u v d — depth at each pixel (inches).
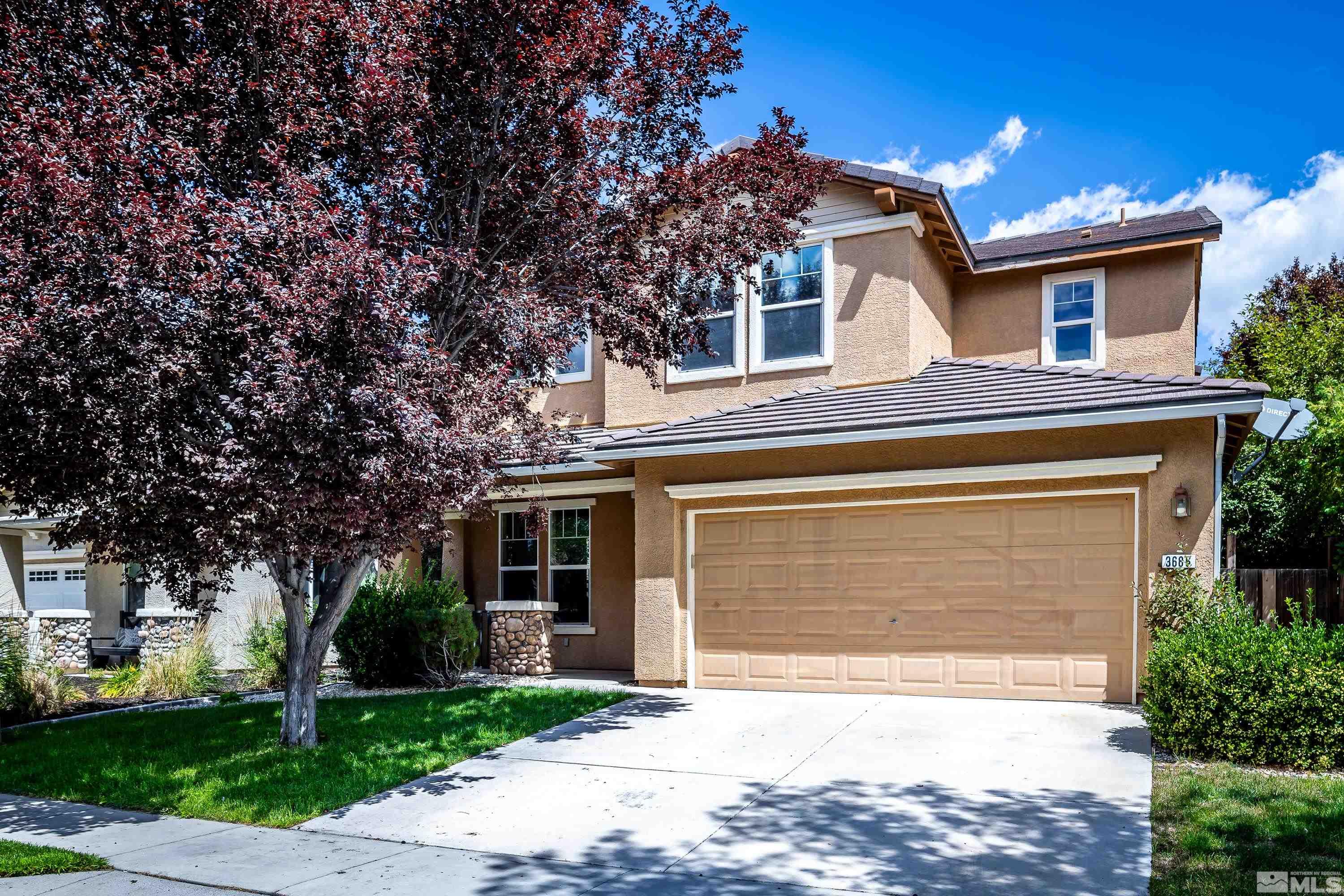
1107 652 423.2
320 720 445.7
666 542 518.3
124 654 788.6
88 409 301.0
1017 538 444.8
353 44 343.6
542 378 414.6
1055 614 434.3
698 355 589.3
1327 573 487.5
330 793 323.3
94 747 407.8
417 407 297.4
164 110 329.1
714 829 274.8
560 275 402.3
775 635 494.9
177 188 304.2
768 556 499.8
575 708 452.1
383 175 350.9
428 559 695.1
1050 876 227.3
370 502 296.2
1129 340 584.7
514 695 490.0
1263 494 721.6
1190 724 331.0
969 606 451.8
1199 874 224.1
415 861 256.2
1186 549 401.1
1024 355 611.2
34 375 286.2
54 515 374.3
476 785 332.2
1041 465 430.9
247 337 291.4
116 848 274.5
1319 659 323.6
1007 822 268.5
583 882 235.3
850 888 224.5
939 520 462.0
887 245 535.5
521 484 625.0
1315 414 577.3
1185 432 407.5
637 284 412.8
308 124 337.4
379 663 565.6
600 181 395.9
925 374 532.4
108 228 283.9
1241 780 300.4
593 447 561.3
